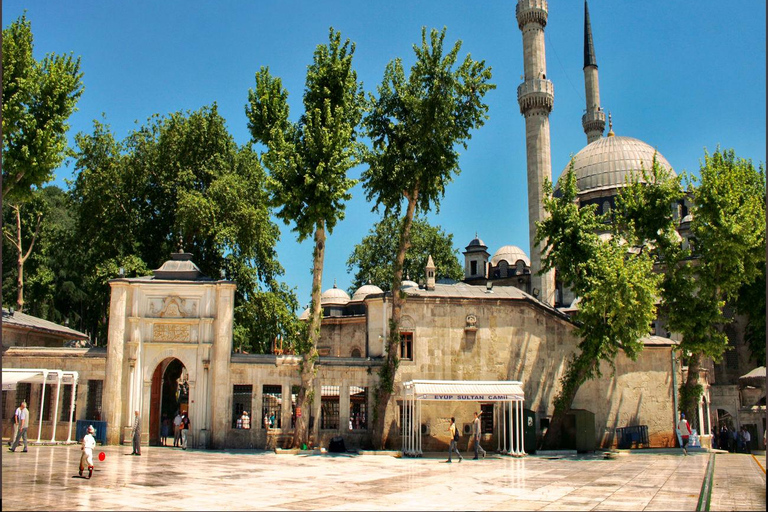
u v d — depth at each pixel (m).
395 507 16.73
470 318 40.78
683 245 71.38
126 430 36.16
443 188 38.84
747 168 52.12
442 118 36.44
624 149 79.50
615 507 16.69
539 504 17.31
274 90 37.00
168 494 18.69
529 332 42.16
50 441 35.56
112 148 50.81
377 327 40.31
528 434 38.41
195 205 44.88
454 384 36.31
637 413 45.06
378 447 36.06
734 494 19.20
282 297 53.00
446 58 36.59
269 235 53.06
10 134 31.31
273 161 35.00
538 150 71.75
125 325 37.19
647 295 37.91
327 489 20.55
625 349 38.88
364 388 39.00
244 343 49.31
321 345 60.34
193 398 36.56
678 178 45.62
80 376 37.41
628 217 46.00
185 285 37.56
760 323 53.62
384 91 38.69
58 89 32.97
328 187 34.50
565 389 39.50
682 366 50.84
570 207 41.62
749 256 42.38
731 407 59.97
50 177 33.50
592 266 38.91
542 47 74.62
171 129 49.78
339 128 35.03
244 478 23.19
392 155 37.88
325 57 36.69
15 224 62.34
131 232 48.94
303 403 35.31
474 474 25.62
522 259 82.81
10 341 40.81
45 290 63.41
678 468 28.52
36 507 15.85
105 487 19.81
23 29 32.28
